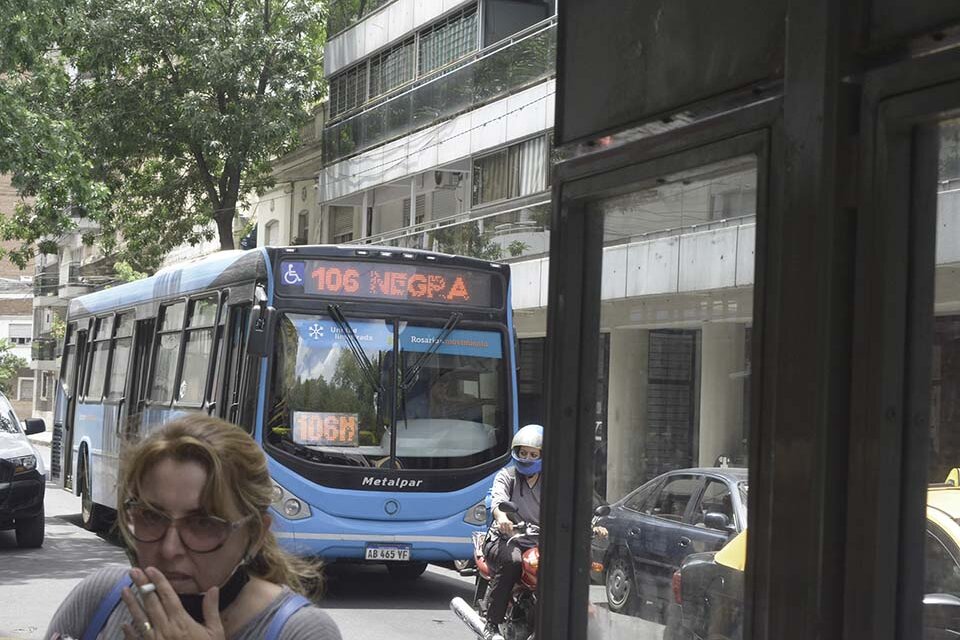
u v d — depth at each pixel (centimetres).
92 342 2033
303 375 1302
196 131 3262
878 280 246
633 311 322
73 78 3456
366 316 1330
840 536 250
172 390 1548
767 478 268
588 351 338
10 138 1973
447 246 2878
